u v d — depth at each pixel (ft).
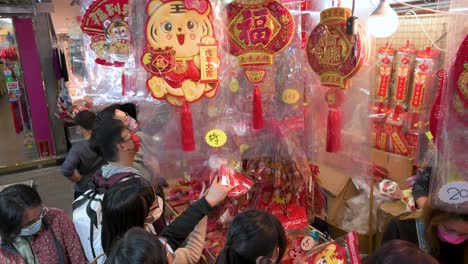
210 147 4.54
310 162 5.18
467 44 2.93
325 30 4.03
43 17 16.26
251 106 4.43
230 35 4.16
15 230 4.35
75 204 4.72
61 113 16.79
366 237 7.82
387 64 8.52
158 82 3.92
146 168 4.58
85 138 8.34
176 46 3.87
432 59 7.33
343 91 4.17
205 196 4.53
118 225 3.84
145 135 4.25
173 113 4.18
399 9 8.09
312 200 6.16
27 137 17.83
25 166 17.06
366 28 3.96
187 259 4.24
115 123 4.58
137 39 3.96
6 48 16.62
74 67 13.46
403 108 8.40
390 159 8.63
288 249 5.28
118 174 4.51
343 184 7.71
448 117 3.13
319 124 4.63
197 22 3.90
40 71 16.76
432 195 3.43
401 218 4.90
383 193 7.91
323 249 4.42
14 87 17.12
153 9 3.78
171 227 4.36
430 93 5.59
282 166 5.32
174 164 4.44
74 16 15.07
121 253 2.89
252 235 3.42
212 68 4.01
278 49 4.13
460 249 4.21
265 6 4.07
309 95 4.55
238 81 4.35
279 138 4.64
